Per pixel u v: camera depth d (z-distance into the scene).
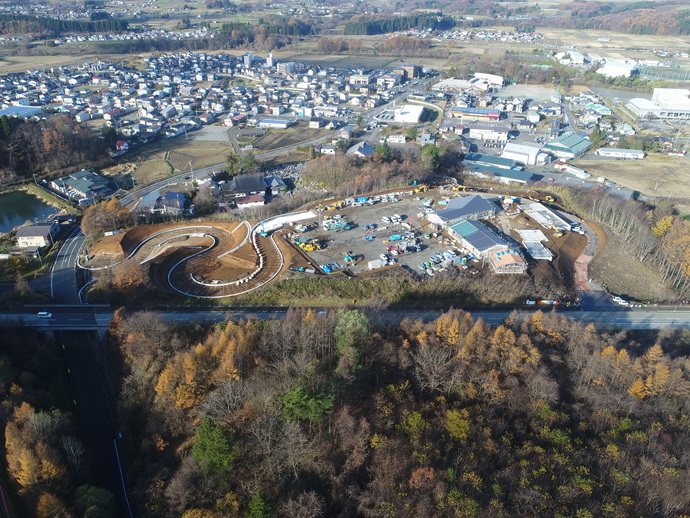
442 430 83.62
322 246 144.62
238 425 83.31
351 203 173.88
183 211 181.12
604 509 71.69
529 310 122.44
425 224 159.12
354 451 79.44
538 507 71.38
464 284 126.50
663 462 79.06
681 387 91.25
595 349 99.62
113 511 77.06
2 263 138.88
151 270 133.88
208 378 91.31
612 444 81.06
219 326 107.25
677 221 155.88
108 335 109.31
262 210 172.75
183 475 78.31
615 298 129.75
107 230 158.38
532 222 164.25
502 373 93.44
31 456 75.88
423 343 95.44
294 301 121.81
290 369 91.62
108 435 91.94
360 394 89.31
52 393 97.06
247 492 76.56
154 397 94.50
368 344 96.06
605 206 174.00
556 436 82.62
